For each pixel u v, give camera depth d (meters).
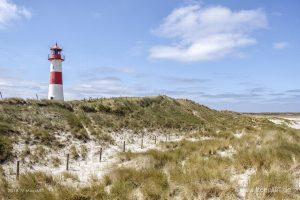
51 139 24.00
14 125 24.17
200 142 21.58
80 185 14.20
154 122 39.69
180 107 51.75
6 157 19.12
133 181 12.81
